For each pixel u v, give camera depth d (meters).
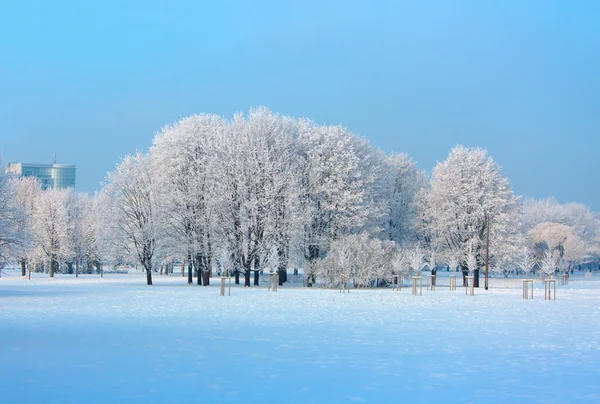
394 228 74.44
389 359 17.11
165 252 60.56
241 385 13.64
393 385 13.85
